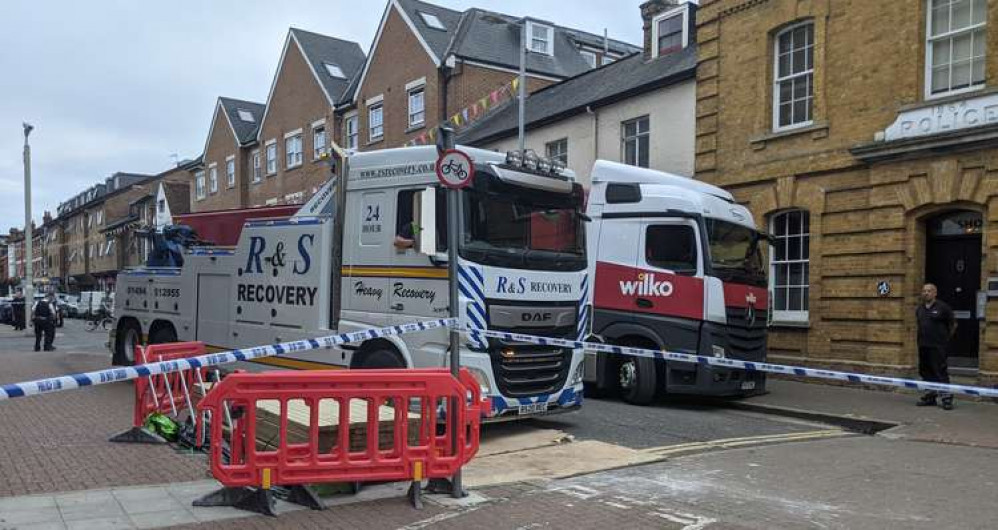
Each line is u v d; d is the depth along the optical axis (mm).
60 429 8055
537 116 20016
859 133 12414
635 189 11211
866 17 12398
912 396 11320
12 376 13133
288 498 5406
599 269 11430
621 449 7465
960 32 11367
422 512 5273
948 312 10359
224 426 6453
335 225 8594
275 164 34250
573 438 8094
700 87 15227
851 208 12531
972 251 11500
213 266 10289
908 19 11805
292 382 5129
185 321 10844
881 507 5547
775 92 14016
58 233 78938
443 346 7359
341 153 8547
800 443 8242
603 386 11273
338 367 8273
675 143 16047
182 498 5430
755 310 10992
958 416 9680
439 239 7398
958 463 7164
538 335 7953
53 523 4820
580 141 18609
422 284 7578
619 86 18062
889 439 8617
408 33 25734
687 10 17766
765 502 5648
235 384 5020
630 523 5094
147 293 11938
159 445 7254
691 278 10477
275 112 34188
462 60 24000
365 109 27922
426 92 24812
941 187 11297
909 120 11695
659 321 10711
